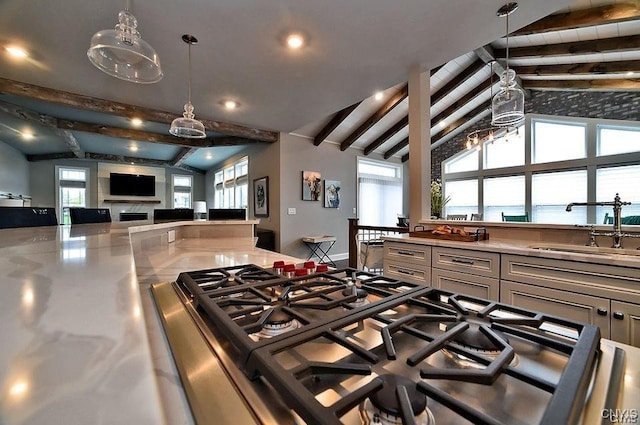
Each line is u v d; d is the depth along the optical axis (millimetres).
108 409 237
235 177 7086
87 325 368
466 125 7195
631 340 1272
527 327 594
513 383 430
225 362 445
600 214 5188
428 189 2773
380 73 2809
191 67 2648
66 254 794
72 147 5531
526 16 2037
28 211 1964
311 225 5715
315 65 2643
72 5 1850
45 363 284
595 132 5246
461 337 526
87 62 2539
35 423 210
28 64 2566
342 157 6305
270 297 798
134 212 7742
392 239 2355
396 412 346
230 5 1868
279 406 355
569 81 5055
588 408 350
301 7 1895
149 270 1132
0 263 677
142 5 1857
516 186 6387
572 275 1447
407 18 2023
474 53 4328
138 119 3719
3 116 3887
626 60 3908
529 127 6094
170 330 556
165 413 328
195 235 2314
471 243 1925
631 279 1276
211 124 4348
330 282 906
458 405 329
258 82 2977
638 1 2613
